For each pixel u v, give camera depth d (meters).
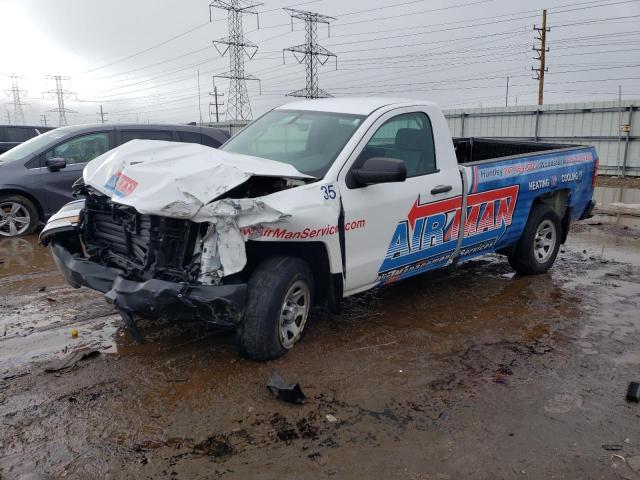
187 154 4.18
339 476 2.97
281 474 2.97
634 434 3.43
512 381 4.07
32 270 6.79
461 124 28.11
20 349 4.47
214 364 4.21
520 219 6.33
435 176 5.25
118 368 4.13
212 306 3.74
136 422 3.42
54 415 3.49
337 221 4.35
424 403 3.73
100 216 4.51
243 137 5.47
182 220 3.83
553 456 3.19
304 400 3.67
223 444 3.22
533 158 6.40
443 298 5.95
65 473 2.94
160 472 2.96
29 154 8.79
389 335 4.87
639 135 22.44
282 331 4.29
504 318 5.36
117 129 9.46
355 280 4.67
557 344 4.76
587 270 7.22
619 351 4.63
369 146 4.78
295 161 4.71
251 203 3.79
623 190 17.44
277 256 4.27
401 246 4.98
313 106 5.49
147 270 4.01
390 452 3.19
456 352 4.55
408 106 5.26
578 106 23.94
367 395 3.81
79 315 5.24
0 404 3.61
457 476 3.00
